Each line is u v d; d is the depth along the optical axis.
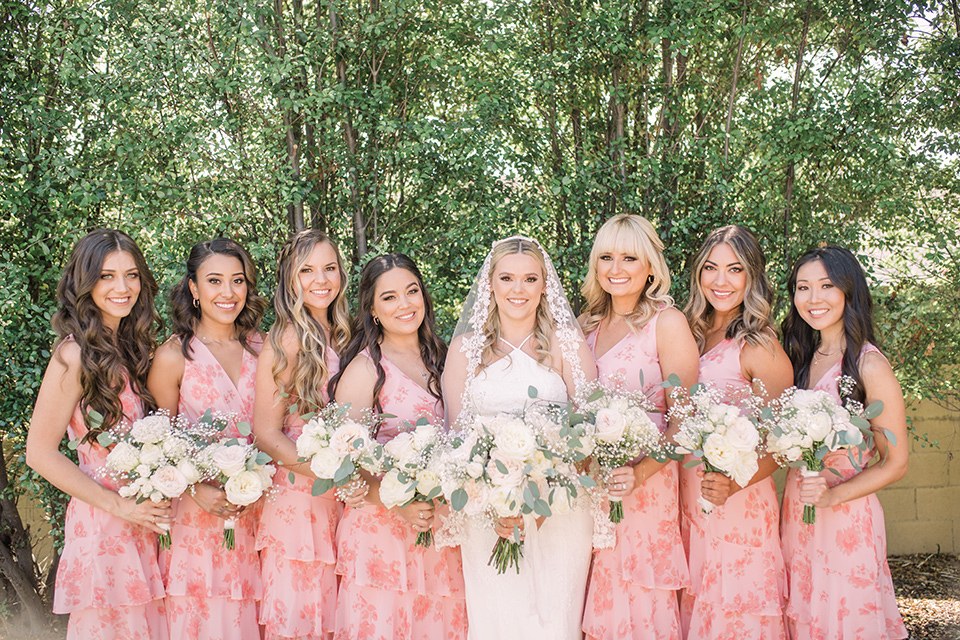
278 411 3.12
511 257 3.02
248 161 4.51
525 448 2.54
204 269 3.15
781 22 4.90
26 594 4.77
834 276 2.95
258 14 4.45
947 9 4.91
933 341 5.17
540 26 4.85
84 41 4.25
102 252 2.93
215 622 2.97
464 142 4.50
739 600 2.90
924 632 4.65
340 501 3.17
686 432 2.71
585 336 3.36
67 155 4.49
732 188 4.63
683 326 3.05
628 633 2.92
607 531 2.91
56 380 2.89
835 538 2.85
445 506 3.04
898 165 4.95
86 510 2.89
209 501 2.90
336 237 4.96
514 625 2.92
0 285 4.09
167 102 4.47
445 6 4.86
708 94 5.06
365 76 4.87
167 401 3.14
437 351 3.36
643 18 4.71
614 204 4.94
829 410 2.67
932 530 5.95
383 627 2.95
